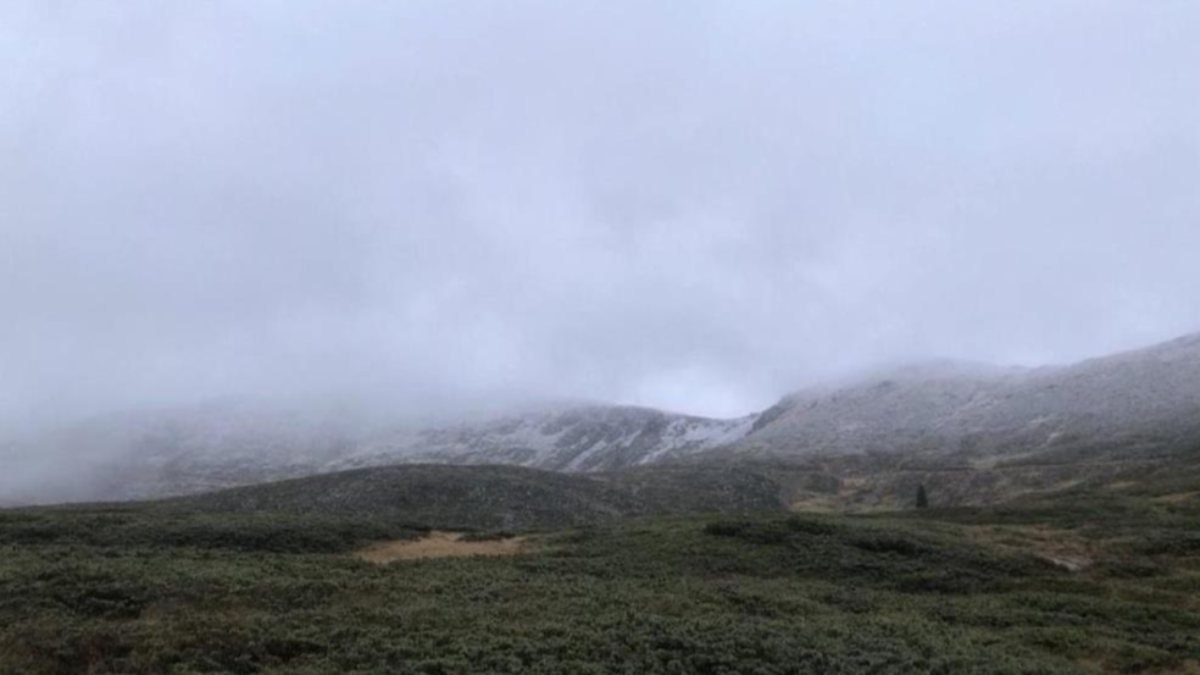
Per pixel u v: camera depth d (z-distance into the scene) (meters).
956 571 41.03
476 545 47.59
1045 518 61.56
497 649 21.48
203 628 22.48
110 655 20.89
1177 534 50.50
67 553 36.38
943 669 22.83
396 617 24.27
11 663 20.11
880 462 183.62
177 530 45.69
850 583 38.84
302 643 21.72
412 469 106.81
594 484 116.00
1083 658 26.84
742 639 23.61
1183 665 26.47
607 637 23.02
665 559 41.56
